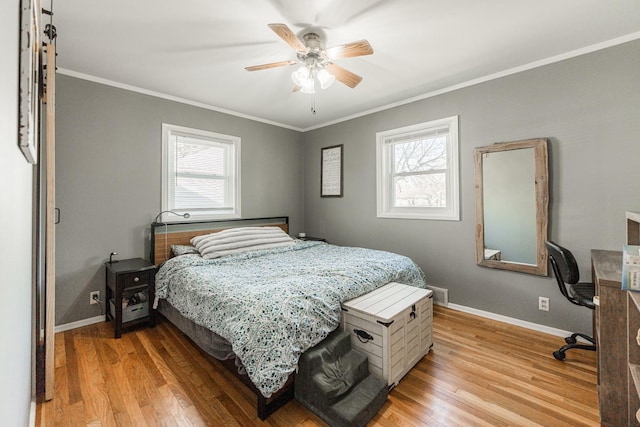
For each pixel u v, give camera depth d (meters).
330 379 1.65
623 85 2.23
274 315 1.67
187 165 3.52
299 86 2.39
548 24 2.06
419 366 2.11
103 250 2.87
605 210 2.31
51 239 1.72
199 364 2.12
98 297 2.83
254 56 2.47
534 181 2.61
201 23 2.02
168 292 2.61
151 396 1.77
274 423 1.58
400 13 1.93
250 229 3.56
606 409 1.46
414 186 3.57
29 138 0.95
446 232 3.22
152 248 3.11
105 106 2.88
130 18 1.95
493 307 2.91
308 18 1.98
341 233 4.30
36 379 1.82
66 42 2.23
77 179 2.72
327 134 4.45
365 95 3.38
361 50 1.99
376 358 1.85
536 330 2.65
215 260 2.83
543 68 2.57
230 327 1.73
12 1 0.72
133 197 3.06
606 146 2.30
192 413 1.65
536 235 2.61
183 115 3.43
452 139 3.14
